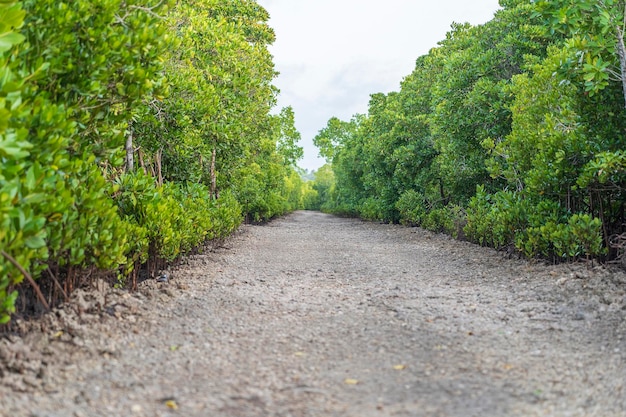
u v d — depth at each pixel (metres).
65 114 5.70
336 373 4.69
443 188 27.34
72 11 5.86
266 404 3.97
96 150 7.02
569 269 9.50
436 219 23.09
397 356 5.18
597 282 8.14
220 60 14.45
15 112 4.21
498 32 17.89
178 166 14.55
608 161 8.55
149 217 8.75
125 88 6.62
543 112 11.75
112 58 6.33
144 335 5.67
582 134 9.98
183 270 10.40
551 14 9.08
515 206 12.31
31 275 5.33
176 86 10.98
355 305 7.51
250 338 5.79
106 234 6.36
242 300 7.66
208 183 20.12
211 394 4.15
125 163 10.91
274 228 28.48
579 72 9.25
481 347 5.43
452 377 4.56
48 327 5.32
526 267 10.63
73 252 5.82
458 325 6.31
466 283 9.49
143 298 7.28
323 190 93.56
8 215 4.18
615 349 5.25
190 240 11.34
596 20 8.60
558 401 4.01
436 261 13.04
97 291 6.70
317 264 12.47
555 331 5.99
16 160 4.51
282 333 6.02
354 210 47.16
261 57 19.67
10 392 3.87
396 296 8.13
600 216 10.07
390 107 31.00
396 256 14.40
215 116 14.11
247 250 15.58
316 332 6.07
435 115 18.47
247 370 4.75
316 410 3.87
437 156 24.94
